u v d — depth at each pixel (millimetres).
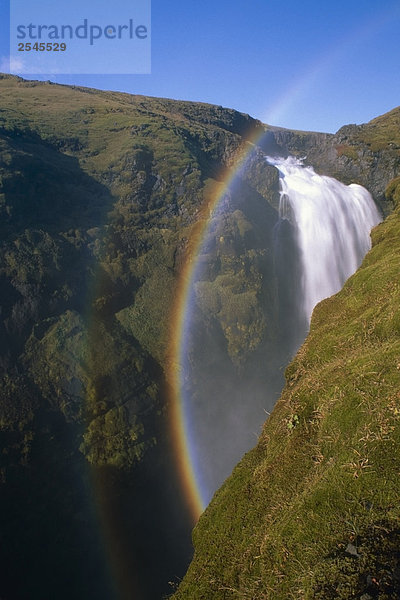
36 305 31781
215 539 6637
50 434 26875
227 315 38531
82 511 25938
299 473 6449
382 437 5523
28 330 30984
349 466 5402
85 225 39281
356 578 4066
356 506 4914
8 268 32062
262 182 54531
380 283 11203
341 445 6062
